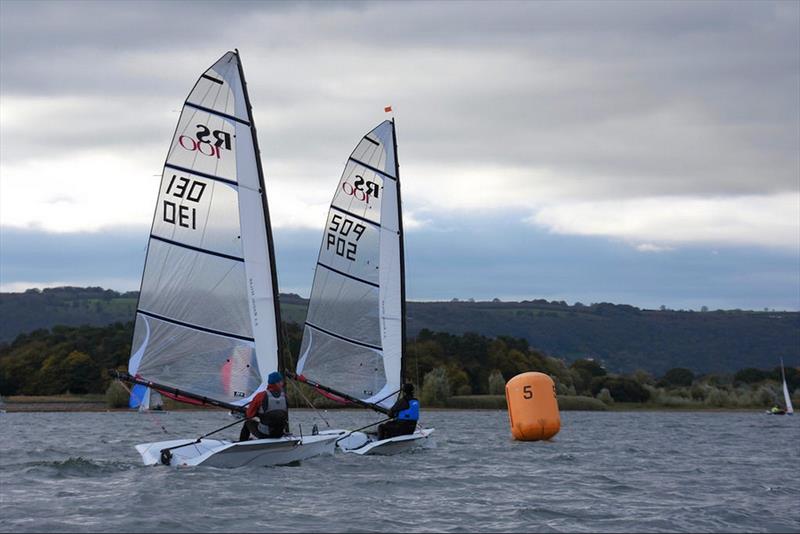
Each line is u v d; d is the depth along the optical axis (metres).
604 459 68.94
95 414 169.00
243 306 52.25
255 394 51.84
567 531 37.22
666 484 53.12
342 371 64.00
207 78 51.81
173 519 37.00
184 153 51.31
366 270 65.00
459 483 49.88
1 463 57.91
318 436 56.12
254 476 48.03
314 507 40.31
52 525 36.03
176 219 51.25
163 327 51.09
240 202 52.38
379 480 48.72
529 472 56.97
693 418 190.12
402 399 63.09
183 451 51.34
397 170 66.12
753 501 46.50
